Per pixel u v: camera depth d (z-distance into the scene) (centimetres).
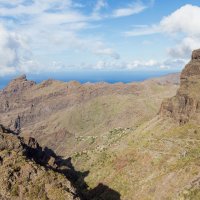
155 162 15288
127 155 17475
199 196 11225
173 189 12594
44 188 9600
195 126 16738
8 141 13600
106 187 15750
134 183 14862
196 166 12925
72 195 9375
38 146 16125
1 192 9338
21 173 10000
